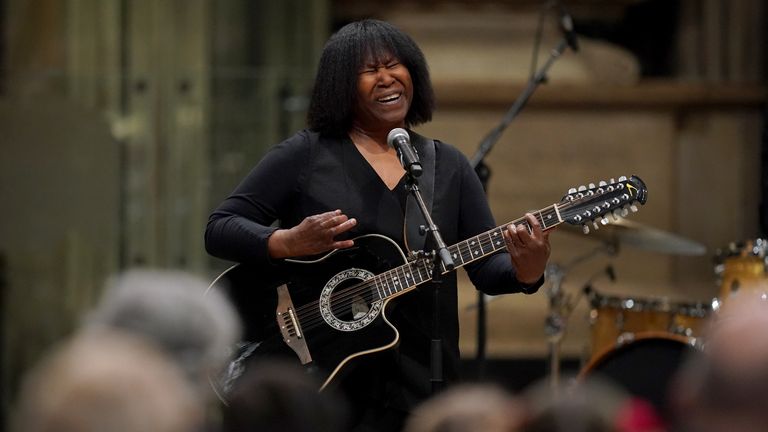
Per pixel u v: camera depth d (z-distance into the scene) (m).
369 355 9.97
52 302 19.44
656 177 22.02
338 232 9.72
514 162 21.69
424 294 10.21
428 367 10.14
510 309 20.66
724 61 22.61
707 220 22.06
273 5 20.45
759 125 22.08
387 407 10.08
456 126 21.62
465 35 22.09
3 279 19.39
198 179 19.73
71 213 19.53
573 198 9.98
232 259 10.30
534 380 20.59
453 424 5.37
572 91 21.56
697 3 22.89
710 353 4.88
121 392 4.42
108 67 20.28
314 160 10.39
